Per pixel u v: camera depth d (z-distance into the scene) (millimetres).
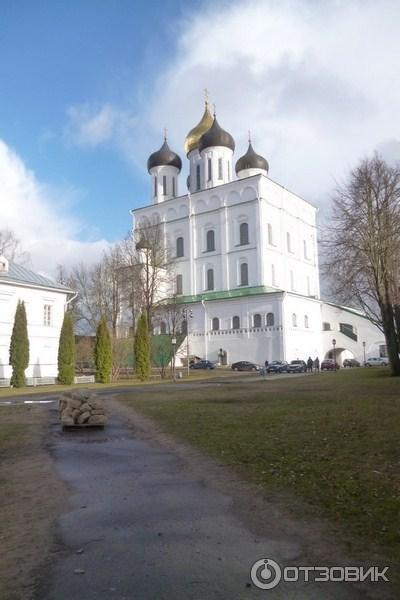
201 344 72250
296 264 80312
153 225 72625
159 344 59062
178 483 7965
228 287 73938
